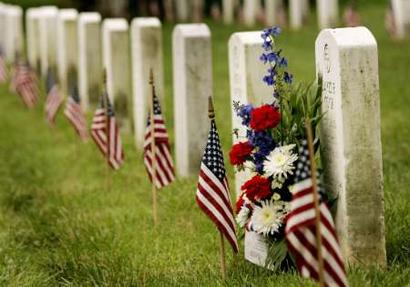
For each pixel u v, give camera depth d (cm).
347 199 1018
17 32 3425
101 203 1501
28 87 2600
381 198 1023
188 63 1584
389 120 1914
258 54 1260
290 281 977
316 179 871
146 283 1080
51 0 5222
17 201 1581
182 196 1448
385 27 3816
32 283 1127
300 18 4056
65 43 2586
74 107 1902
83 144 2008
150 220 1369
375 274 970
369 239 1027
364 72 1000
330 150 1047
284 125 1065
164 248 1228
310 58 2991
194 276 1079
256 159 1066
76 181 1697
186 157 1605
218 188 1055
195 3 4725
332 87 1027
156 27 1841
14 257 1252
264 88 1268
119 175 1672
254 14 4328
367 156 1013
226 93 2436
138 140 1892
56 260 1218
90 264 1174
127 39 2073
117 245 1256
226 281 1025
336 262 866
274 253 1052
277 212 1052
